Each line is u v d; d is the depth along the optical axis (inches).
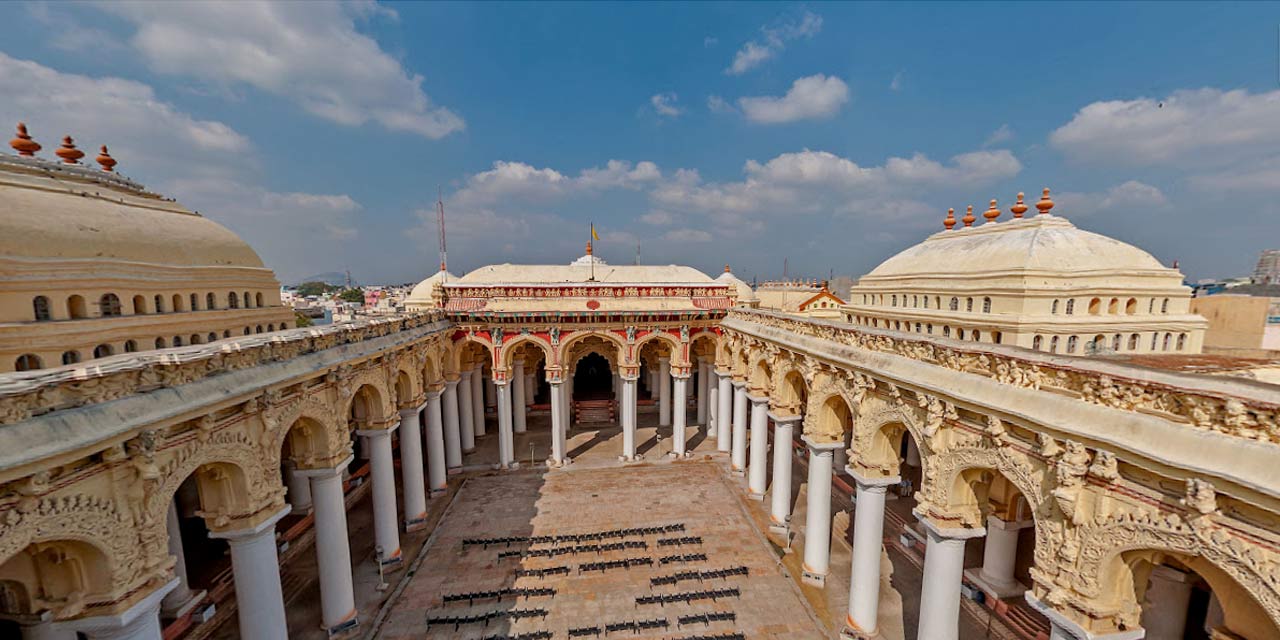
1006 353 419.8
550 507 986.1
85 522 323.9
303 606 702.5
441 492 1047.6
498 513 963.3
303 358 549.3
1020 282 745.6
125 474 350.0
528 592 727.1
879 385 564.4
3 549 275.3
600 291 1175.6
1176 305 797.2
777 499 879.1
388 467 773.9
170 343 704.4
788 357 805.2
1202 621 503.5
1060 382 376.2
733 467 1131.9
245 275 877.8
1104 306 759.1
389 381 770.2
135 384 360.8
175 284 730.8
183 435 392.2
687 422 1581.0
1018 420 386.0
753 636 645.9
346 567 639.8
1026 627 634.2
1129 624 340.8
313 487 613.9
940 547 480.4
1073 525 355.3
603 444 1343.5
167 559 381.4
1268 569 258.8
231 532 470.3
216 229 876.0
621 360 1171.9
